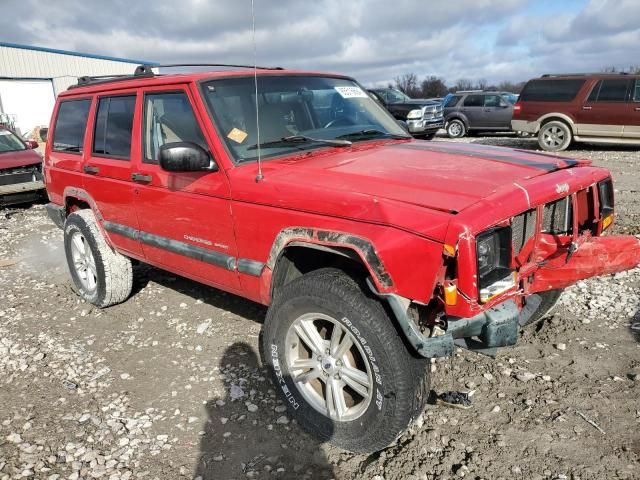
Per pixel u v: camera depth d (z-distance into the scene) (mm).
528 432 2949
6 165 10117
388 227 2455
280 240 2939
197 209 3502
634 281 4781
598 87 13594
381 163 3109
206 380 3664
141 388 3623
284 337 3002
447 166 3008
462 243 2234
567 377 3418
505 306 2521
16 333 4570
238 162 3295
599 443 2836
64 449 3033
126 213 4258
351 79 4566
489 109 18844
